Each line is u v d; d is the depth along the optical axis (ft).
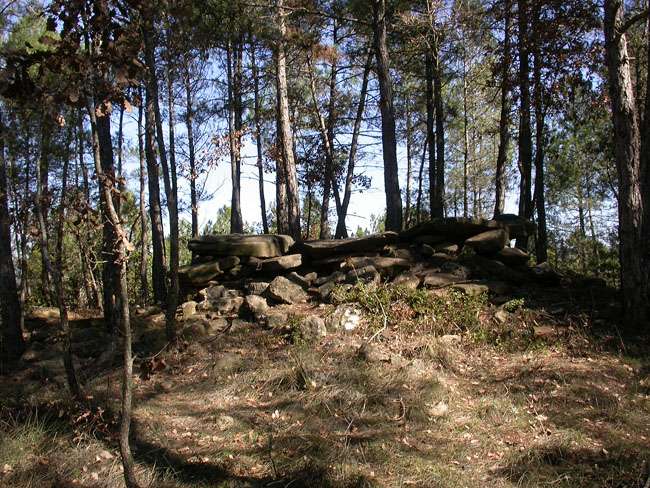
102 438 18.15
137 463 16.72
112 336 28.32
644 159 27.71
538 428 18.44
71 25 12.68
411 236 35.65
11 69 12.44
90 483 15.79
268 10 47.03
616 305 28.27
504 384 21.63
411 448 17.35
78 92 12.71
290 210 49.03
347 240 34.32
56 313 39.75
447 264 32.14
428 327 26.45
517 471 16.06
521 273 32.60
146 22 15.65
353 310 27.07
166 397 21.67
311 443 17.44
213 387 22.15
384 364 22.76
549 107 40.52
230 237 35.04
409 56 65.98
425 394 20.49
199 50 48.80
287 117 49.85
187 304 30.76
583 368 22.54
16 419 19.56
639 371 22.30
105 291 31.24
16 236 45.39
